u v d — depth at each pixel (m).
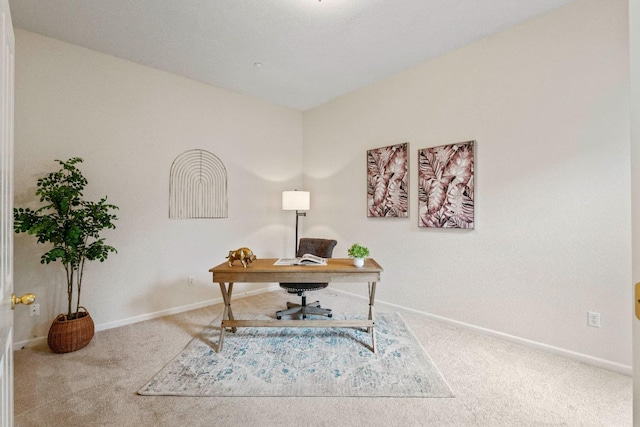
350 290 4.04
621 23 2.10
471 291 2.88
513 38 2.58
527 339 2.54
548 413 1.73
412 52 3.01
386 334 2.80
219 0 2.23
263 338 2.72
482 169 2.79
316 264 2.62
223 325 2.50
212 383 2.02
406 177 3.37
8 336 1.13
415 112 3.31
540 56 2.44
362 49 2.95
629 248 2.09
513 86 2.59
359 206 3.93
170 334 2.83
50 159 2.66
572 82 2.30
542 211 2.46
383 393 1.91
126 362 2.30
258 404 1.82
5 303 1.07
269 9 2.34
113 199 3.01
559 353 2.38
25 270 2.56
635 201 0.75
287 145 4.60
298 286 3.00
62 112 2.73
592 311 2.23
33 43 2.60
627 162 2.09
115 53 2.97
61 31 2.59
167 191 3.39
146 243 3.24
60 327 2.41
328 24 2.54
